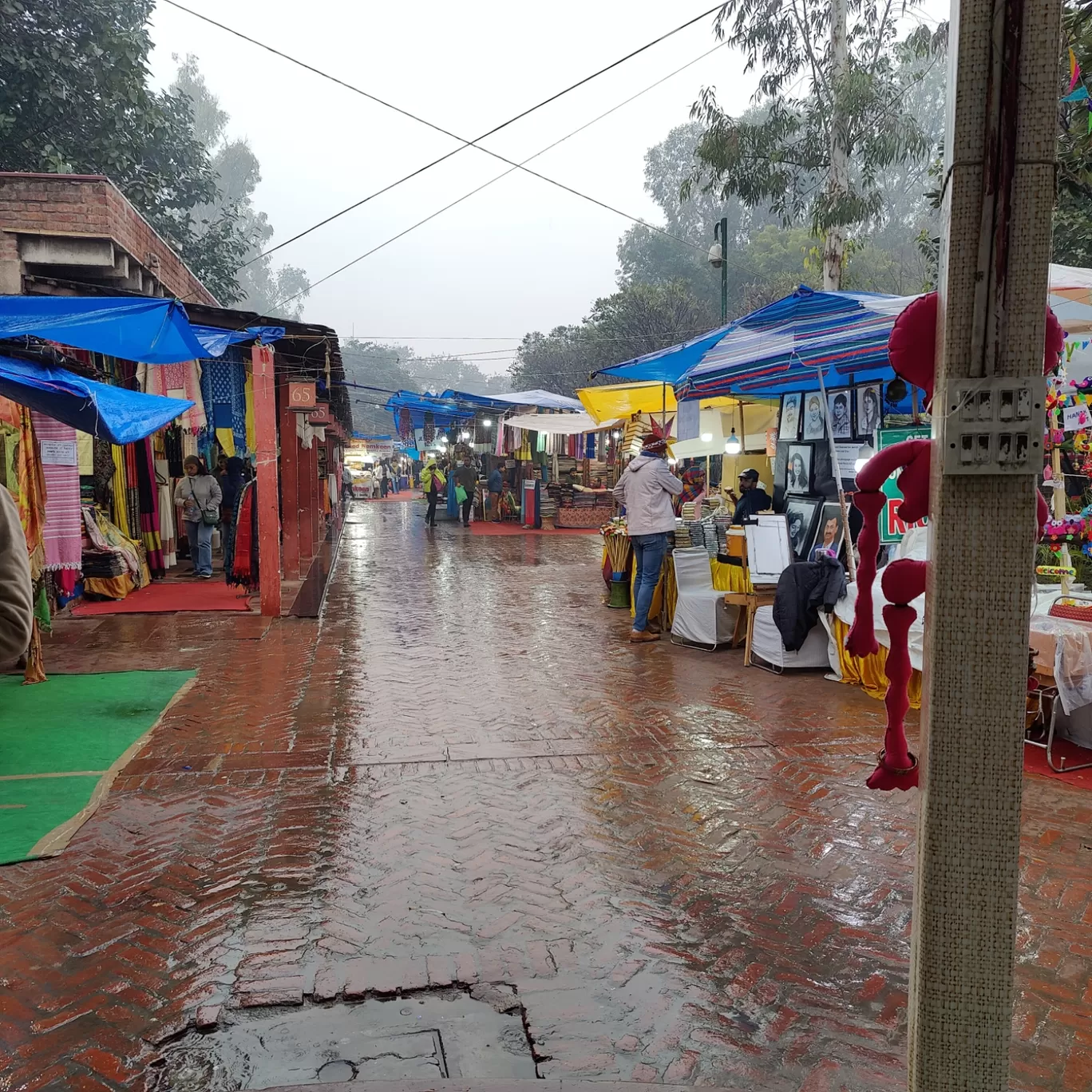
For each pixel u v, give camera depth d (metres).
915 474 1.52
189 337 6.45
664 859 3.56
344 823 3.90
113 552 9.80
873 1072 2.32
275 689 6.12
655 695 5.97
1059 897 3.22
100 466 10.07
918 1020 1.33
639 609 7.73
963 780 1.26
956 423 1.19
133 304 5.82
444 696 5.96
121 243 8.58
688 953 2.89
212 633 8.09
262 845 3.67
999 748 1.24
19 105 14.47
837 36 14.94
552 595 10.66
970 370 1.18
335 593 10.74
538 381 45.41
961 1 1.14
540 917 3.12
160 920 3.09
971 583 1.22
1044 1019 2.54
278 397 11.52
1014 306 1.16
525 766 4.60
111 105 15.21
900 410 6.88
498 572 12.83
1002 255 1.15
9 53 13.52
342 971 2.78
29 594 1.95
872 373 7.17
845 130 15.28
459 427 30.78
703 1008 2.60
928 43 15.38
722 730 5.19
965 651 1.24
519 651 7.40
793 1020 2.55
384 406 23.80
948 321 1.19
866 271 35.88
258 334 8.54
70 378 6.16
